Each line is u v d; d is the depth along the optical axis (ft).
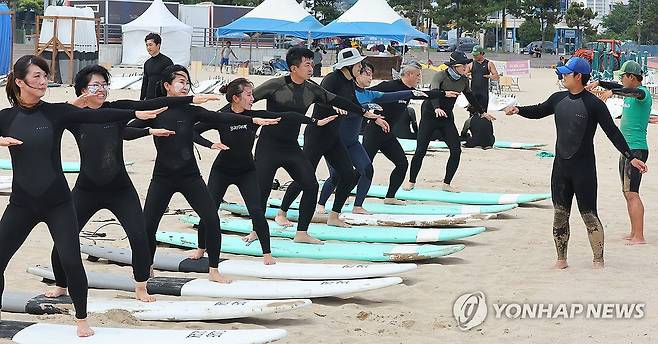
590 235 48.83
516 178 86.28
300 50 50.75
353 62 55.98
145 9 282.97
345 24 211.41
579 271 48.47
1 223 35.22
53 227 34.88
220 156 47.78
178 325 38.09
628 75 54.75
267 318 39.70
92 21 193.26
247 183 48.01
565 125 47.42
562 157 47.91
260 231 47.67
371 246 52.75
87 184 39.17
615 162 98.78
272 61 255.29
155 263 48.08
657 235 58.80
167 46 255.50
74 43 187.83
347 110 53.52
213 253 44.04
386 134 66.03
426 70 213.46
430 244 56.03
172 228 60.34
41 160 34.63
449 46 458.50
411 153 102.22
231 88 47.01
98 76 38.40
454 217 61.05
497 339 36.96
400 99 63.93
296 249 51.75
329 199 70.28
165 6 285.02
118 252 50.24
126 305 39.65
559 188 48.42
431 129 74.23
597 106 46.80
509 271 48.70
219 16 302.86
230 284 43.47
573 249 54.39
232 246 52.47
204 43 301.22
